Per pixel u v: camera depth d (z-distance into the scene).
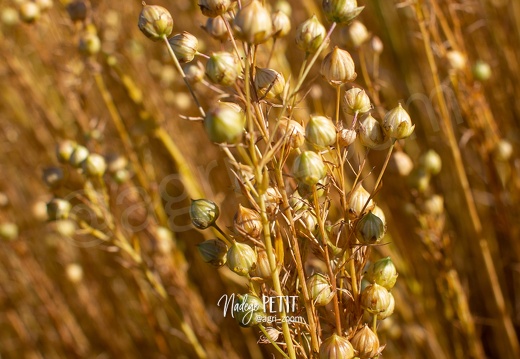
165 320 0.56
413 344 0.45
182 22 0.54
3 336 0.66
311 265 0.31
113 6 0.54
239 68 0.27
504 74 0.52
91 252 0.61
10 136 0.63
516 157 0.49
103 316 0.61
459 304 0.39
